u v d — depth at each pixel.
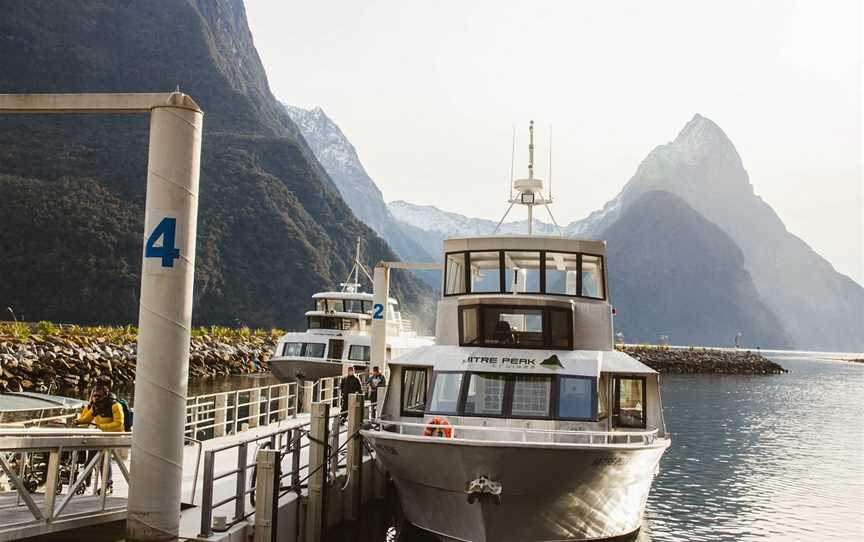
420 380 21.25
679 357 163.62
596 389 17.92
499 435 17.56
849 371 195.00
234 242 182.12
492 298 19.00
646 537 24.16
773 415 70.94
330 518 19.30
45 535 12.43
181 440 13.17
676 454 44.09
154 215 13.16
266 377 79.56
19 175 172.25
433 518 18.05
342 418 27.20
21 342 57.41
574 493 17.00
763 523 26.59
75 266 147.38
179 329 13.13
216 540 13.19
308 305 178.25
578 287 20.09
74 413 21.34
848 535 25.09
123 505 13.98
